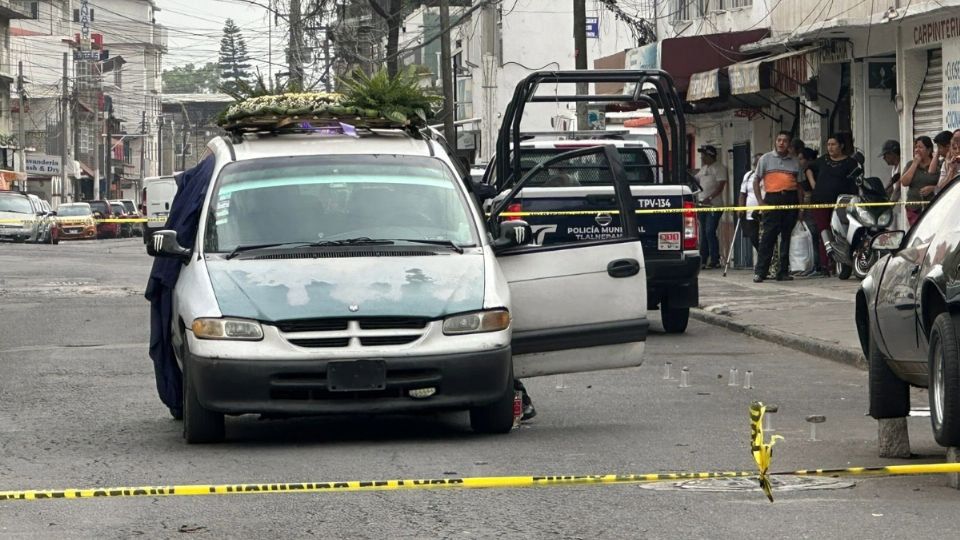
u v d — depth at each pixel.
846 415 23.41
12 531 14.85
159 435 21.50
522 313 21.80
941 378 16.39
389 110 23.20
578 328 21.97
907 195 43.97
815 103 54.66
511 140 40.47
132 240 133.12
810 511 15.37
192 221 22.25
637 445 19.89
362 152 22.67
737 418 22.84
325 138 23.06
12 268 65.25
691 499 16.11
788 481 17.22
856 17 50.50
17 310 44.62
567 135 43.81
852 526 14.58
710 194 59.59
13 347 34.75
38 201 114.56
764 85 53.25
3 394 26.55
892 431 18.94
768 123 61.59
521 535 14.31
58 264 68.62
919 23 47.47
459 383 19.75
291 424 22.62
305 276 20.22
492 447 19.75
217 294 19.97
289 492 16.70
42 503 16.25
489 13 106.75
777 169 50.03
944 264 16.41
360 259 20.64
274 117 23.09
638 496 16.31
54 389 27.22
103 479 17.66
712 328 39.34
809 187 50.28
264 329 19.52
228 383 19.45
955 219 17.02
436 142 23.70
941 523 14.66
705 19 66.69
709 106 63.50
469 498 16.23
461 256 20.98
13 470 18.42
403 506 15.84
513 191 23.94
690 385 27.47
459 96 123.38
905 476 17.48
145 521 15.25
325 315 19.53
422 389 19.70
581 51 59.62
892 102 52.38
